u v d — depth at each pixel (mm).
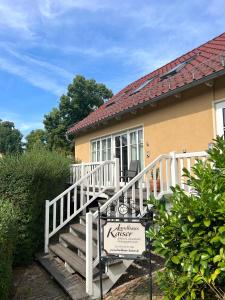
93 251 5777
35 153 9703
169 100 9016
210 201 2965
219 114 7359
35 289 5527
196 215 3053
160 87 9672
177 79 9055
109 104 15250
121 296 4855
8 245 4570
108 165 8703
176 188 3590
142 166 10227
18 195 6957
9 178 6941
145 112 10102
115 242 4387
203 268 2896
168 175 6453
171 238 3219
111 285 5172
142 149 10297
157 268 5707
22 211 6922
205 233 3041
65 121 29953
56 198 7648
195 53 12023
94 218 5477
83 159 14844
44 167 7711
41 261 6801
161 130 9297
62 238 7301
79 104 30531
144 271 5734
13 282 5879
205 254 2902
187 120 8297
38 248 7531
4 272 4375
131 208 6055
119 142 11719
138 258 4297
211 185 3244
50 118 30297
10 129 58156
